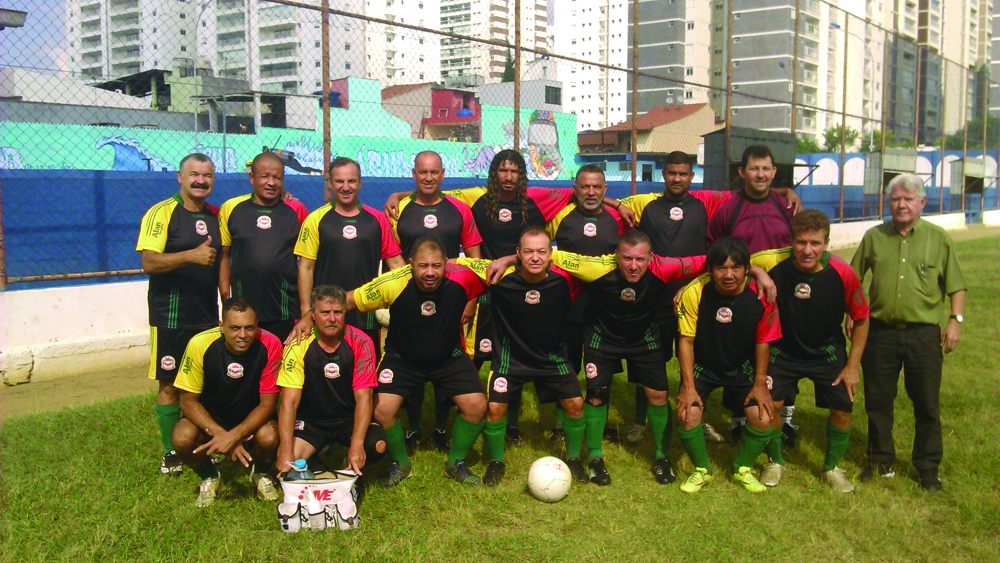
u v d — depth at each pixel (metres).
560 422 5.10
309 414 4.02
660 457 4.49
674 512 3.96
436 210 4.85
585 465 4.60
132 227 8.36
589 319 4.55
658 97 51.22
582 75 58.69
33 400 5.85
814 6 49.75
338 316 3.79
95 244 8.03
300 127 30.67
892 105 56.50
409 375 4.25
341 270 4.56
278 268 4.55
